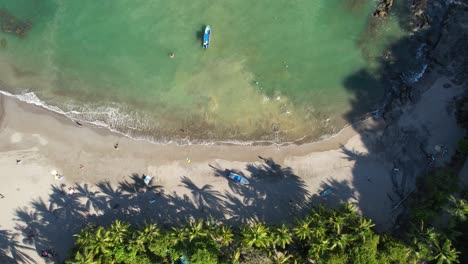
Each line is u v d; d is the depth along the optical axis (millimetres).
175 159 39844
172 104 40938
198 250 34344
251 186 39250
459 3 40781
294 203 39000
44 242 38875
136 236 35469
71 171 39562
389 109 40188
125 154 39938
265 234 35062
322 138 40188
